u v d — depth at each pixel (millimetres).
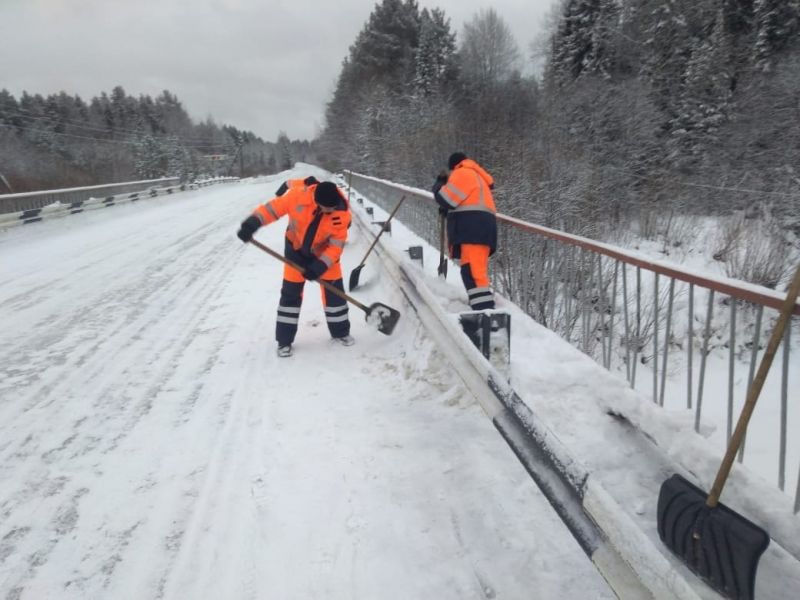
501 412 2404
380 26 49438
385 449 2961
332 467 2816
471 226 4582
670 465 2670
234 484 2709
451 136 19484
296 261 4418
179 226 13227
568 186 13398
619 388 3055
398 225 9305
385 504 2520
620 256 3262
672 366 8750
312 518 2441
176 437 3180
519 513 2426
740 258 12812
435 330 3525
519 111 21625
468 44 47906
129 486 2719
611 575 1552
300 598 2021
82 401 3674
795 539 1996
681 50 24047
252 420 3354
